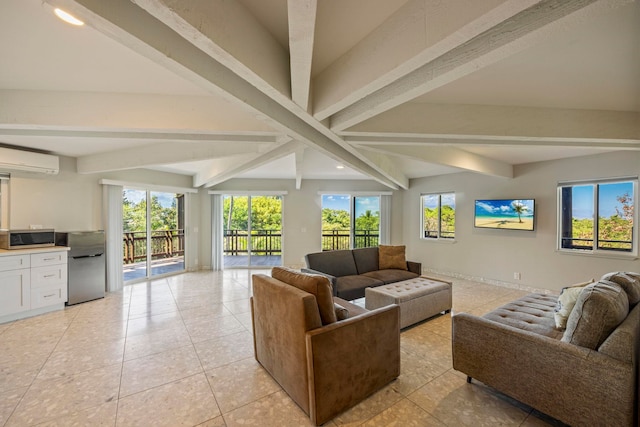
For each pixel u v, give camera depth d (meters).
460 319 2.05
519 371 1.73
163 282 5.29
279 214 7.28
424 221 6.36
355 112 2.00
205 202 6.55
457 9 1.02
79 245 3.97
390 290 3.28
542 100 2.16
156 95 2.20
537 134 2.31
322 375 1.68
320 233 6.82
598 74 1.74
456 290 4.64
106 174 4.64
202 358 2.48
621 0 0.89
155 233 5.67
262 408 1.83
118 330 3.06
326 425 1.69
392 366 2.10
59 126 2.09
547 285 4.40
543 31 1.06
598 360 1.44
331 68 1.72
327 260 4.07
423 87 1.55
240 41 1.23
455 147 3.72
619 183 3.80
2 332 2.99
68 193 4.20
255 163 4.00
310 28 1.01
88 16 1.00
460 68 1.34
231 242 7.32
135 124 2.17
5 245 3.43
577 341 1.58
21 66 1.71
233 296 4.38
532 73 1.73
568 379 1.53
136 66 1.73
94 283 4.15
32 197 3.86
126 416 1.76
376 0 1.17
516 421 1.72
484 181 5.21
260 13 1.30
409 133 2.32
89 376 2.19
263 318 2.22
